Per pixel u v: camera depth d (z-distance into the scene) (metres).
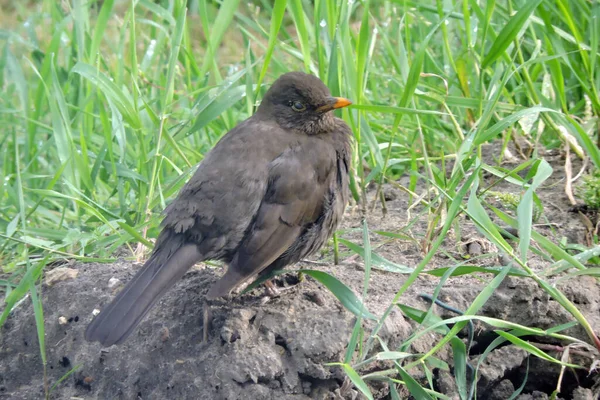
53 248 11.15
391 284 9.95
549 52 12.46
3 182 12.15
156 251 9.32
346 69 11.42
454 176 10.52
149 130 12.54
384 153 13.33
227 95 11.93
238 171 9.44
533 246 10.61
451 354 9.41
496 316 9.66
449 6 12.95
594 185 11.12
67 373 9.56
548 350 9.63
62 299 10.30
